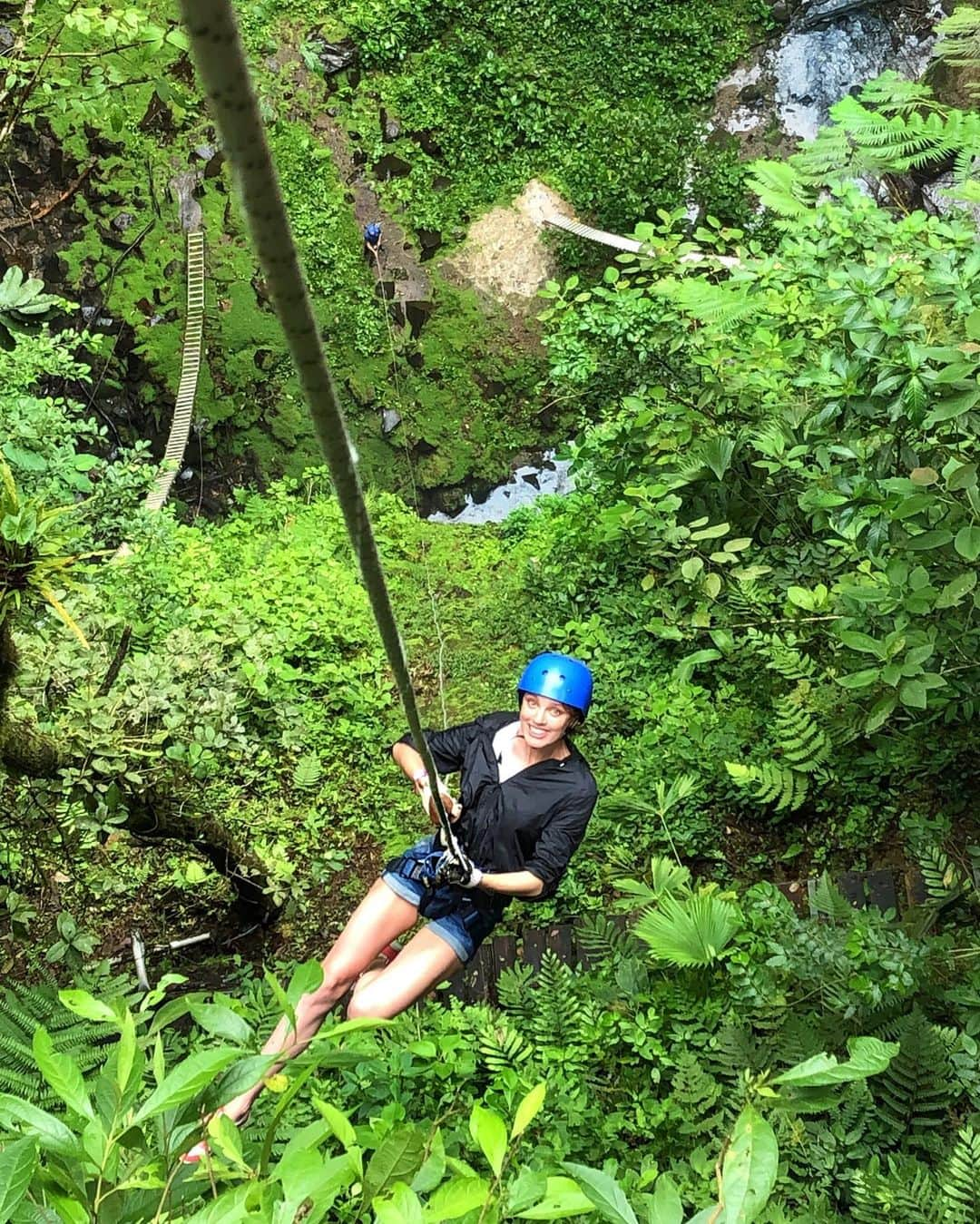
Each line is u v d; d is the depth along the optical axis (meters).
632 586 8.65
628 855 6.68
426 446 13.90
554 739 4.15
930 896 5.58
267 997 5.51
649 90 14.06
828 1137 3.92
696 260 8.37
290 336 0.66
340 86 13.98
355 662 8.78
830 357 6.05
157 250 13.12
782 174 7.68
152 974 6.39
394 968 4.22
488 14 13.93
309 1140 1.26
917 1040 4.14
